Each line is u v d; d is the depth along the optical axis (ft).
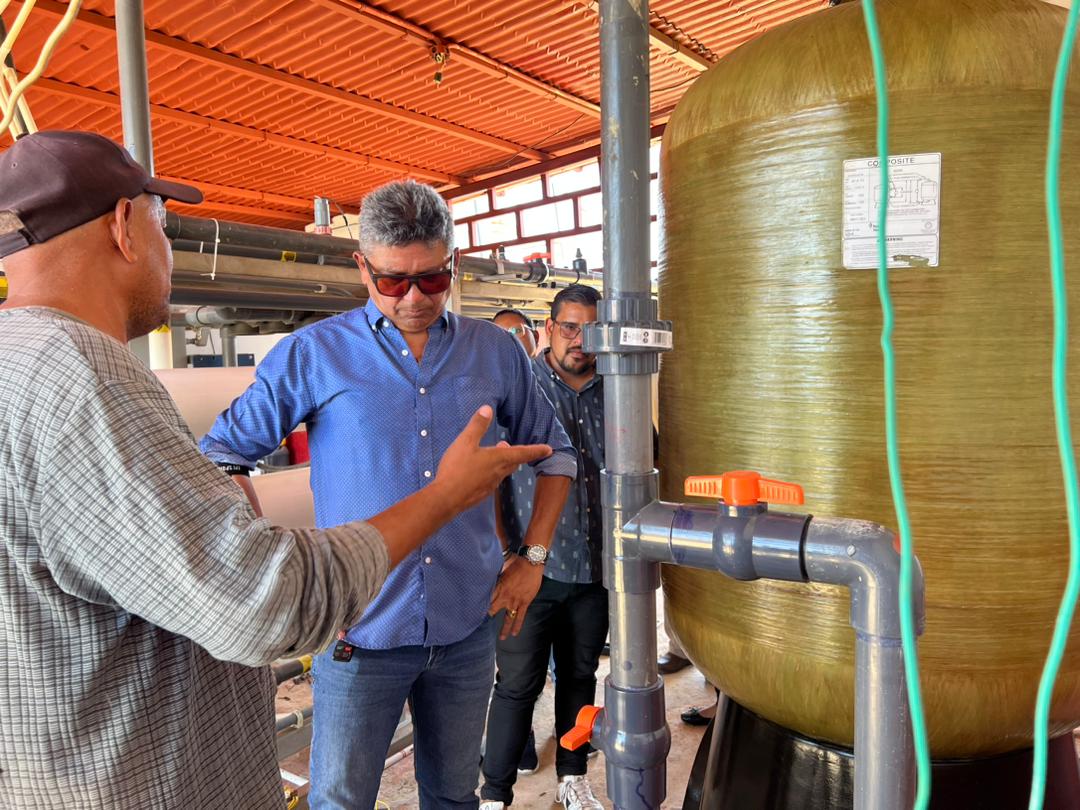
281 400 4.24
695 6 20.06
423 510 2.48
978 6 2.68
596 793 6.56
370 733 4.26
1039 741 1.14
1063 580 2.70
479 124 28.37
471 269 10.06
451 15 20.59
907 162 2.62
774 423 2.89
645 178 2.31
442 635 4.22
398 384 4.26
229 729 2.69
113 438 2.03
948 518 2.68
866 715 1.87
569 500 5.98
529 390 4.82
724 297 3.01
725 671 3.23
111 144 2.52
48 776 2.24
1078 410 2.67
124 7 4.68
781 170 2.80
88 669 2.21
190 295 6.56
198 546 2.02
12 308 2.30
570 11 20.47
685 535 2.16
